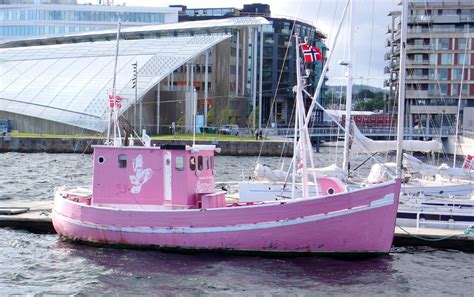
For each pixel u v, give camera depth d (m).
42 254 25.83
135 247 25.89
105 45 120.69
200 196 27.03
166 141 90.94
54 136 94.38
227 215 24.69
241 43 139.75
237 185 39.75
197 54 111.19
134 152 26.95
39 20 170.00
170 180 26.48
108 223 26.12
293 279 22.64
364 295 21.36
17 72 115.00
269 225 24.52
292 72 154.75
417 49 115.25
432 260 26.48
